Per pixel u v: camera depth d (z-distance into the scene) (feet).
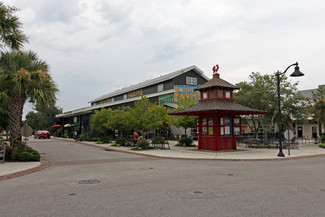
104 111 107.86
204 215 17.70
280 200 21.47
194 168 40.50
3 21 45.55
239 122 70.28
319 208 19.26
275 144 88.48
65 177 33.09
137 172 36.63
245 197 22.43
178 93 127.34
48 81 54.24
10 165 43.86
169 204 20.35
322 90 114.01
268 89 80.94
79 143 114.73
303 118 84.48
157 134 131.75
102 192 24.53
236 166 42.75
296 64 52.95
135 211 18.61
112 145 92.22
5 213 18.39
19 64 51.19
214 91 68.80
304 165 43.70
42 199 22.15
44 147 90.63
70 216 17.63
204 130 71.00
